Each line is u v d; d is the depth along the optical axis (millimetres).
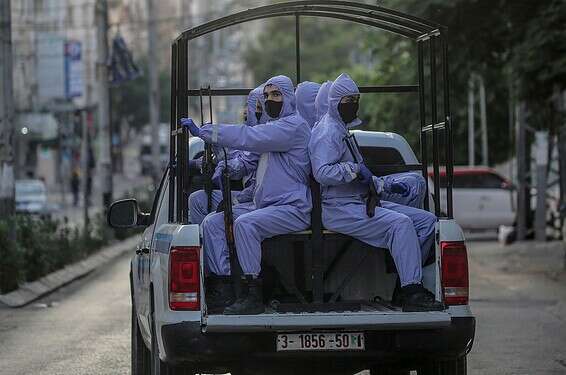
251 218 18766
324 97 20625
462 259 19016
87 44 183500
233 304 18266
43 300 46500
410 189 20359
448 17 54625
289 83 19672
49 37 145250
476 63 58156
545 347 30812
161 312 18953
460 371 20141
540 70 50781
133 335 25047
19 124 160625
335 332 18375
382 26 21953
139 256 24016
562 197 73875
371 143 22734
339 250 19969
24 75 162250
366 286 20344
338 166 19078
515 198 84438
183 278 18328
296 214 19016
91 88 181000
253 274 18609
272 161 19422
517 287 49500
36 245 51188
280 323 18047
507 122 105188
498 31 56125
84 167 75000
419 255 19000
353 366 19000
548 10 50812
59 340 33188
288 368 19016
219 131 19031
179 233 18484
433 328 18594
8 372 27375
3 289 45156
